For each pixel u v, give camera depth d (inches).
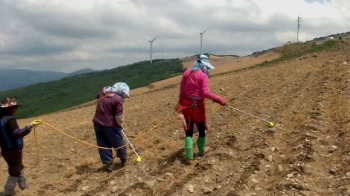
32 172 394.0
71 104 3981.3
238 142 386.3
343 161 303.3
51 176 374.9
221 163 336.8
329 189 267.3
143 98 1048.2
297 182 277.0
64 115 1038.4
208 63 352.8
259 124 444.1
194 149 383.2
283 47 1983.3
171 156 368.8
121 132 359.6
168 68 5280.5
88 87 4945.9
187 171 332.8
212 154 355.3
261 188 282.5
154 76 4928.6
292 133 390.0
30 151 496.4
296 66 951.6
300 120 422.3
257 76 916.0
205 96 340.5
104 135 360.8
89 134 567.5
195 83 342.6
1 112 308.5
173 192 293.1
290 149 345.7
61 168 399.5
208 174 317.7
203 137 355.9
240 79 939.3
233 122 472.4
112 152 371.9
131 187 310.3
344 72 684.7
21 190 335.3
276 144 366.3
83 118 835.4
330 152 327.0
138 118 639.8
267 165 319.3
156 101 863.7
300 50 1873.8
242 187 283.7
